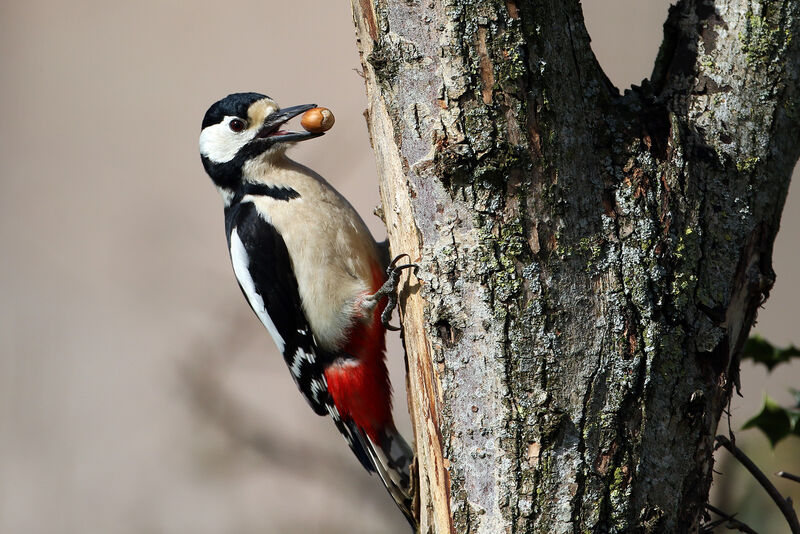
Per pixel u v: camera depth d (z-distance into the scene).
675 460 5.15
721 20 5.65
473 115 5.01
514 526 5.05
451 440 5.26
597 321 5.05
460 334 5.17
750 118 5.50
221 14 21.22
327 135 15.47
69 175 19.56
